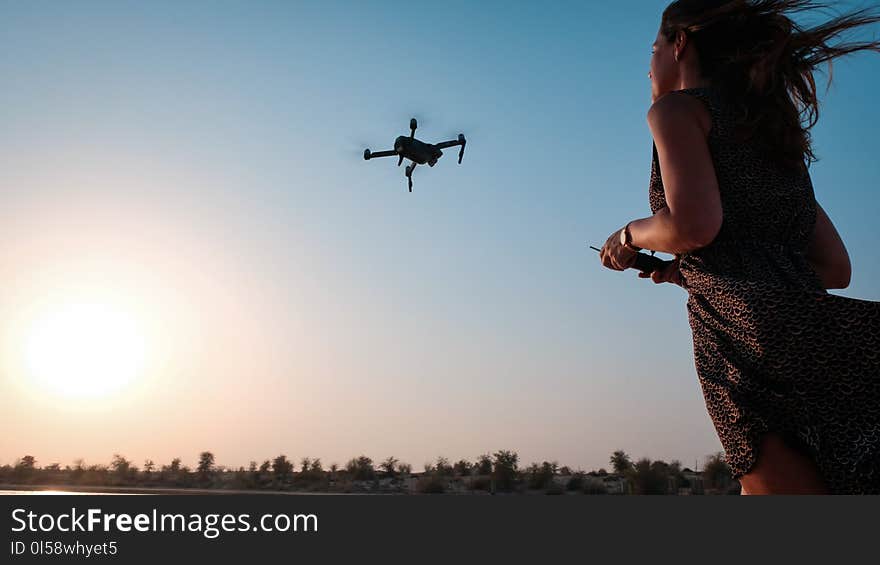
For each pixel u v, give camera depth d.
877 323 1.84
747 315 1.95
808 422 1.86
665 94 2.36
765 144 2.12
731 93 2.18
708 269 2.13
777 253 2.11
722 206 2.09
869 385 1.83
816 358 1.86
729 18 2.23
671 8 2.36
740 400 1.95
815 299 1.88
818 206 2.43
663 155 2.11
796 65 2.21
